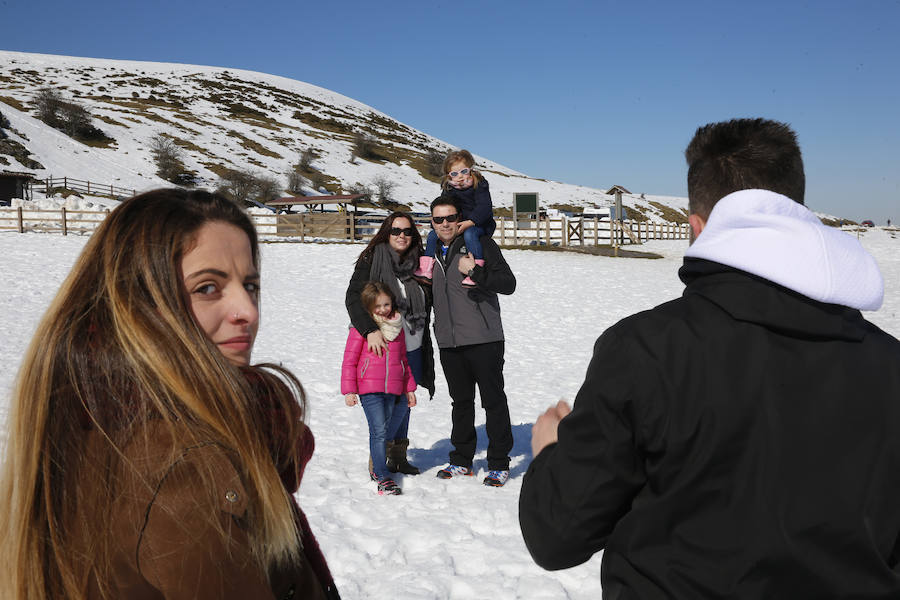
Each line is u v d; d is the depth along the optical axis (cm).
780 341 115
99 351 76
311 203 4159
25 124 6175
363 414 598
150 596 71
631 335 121
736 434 111
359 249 2352
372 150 9156
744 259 116
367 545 338
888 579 109
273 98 11238
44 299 1191
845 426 111
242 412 79
